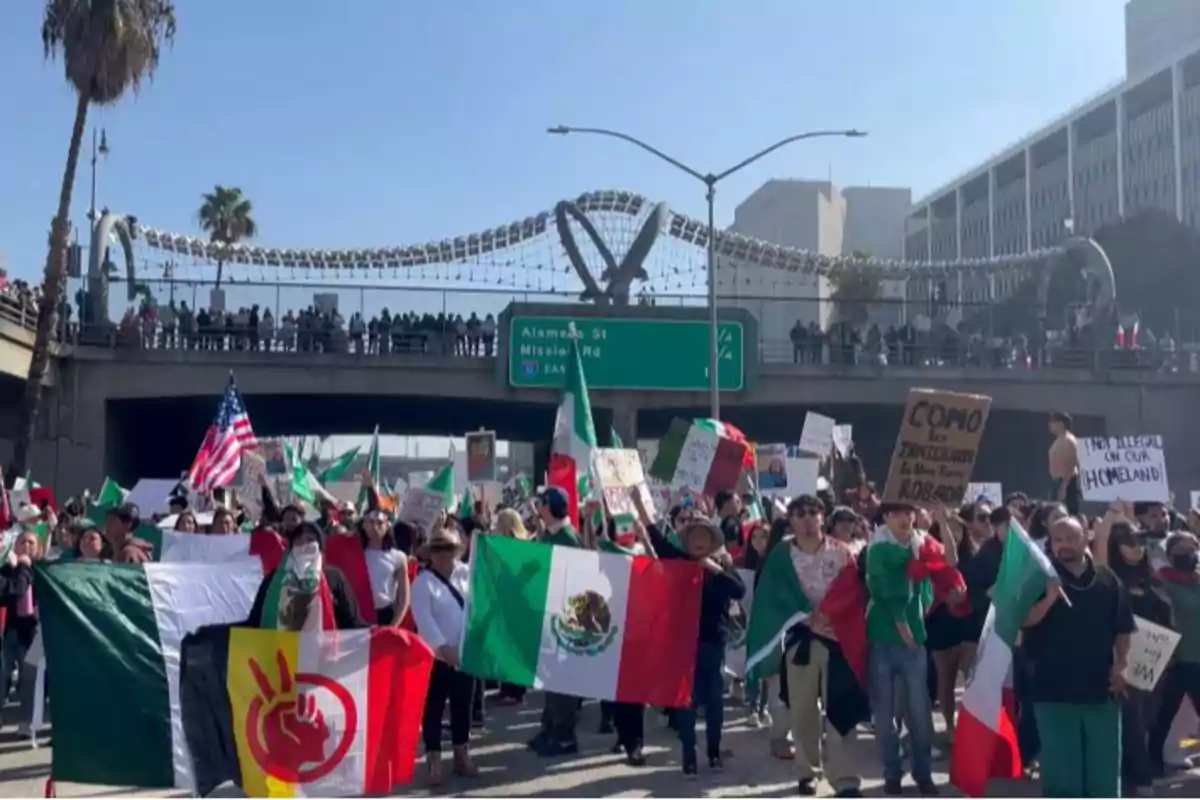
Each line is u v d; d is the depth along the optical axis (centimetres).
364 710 798
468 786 914
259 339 3653
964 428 973
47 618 781
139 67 2864
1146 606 904
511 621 926
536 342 3719
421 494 1337
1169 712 944
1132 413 4012
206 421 4384
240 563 849
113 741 779
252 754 778
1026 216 10869
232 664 783
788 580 893
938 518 995
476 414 4400
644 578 948
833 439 1923
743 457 1501
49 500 1727
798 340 3941
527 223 4678
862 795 872
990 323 4266
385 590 1057
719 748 958
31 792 876
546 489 1062
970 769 832
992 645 830
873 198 13050
